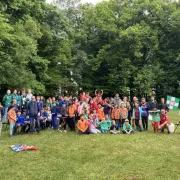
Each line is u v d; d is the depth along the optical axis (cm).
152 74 2853
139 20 3080
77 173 684
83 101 1456
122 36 2748
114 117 1364
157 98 3272
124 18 2992
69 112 1304
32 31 1895
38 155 841
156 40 2944
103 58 3008
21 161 780
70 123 1309
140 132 1274
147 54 3105
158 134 1213
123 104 1429
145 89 2836
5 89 2022
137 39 2762
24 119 1237
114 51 2988
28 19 1961
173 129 1235
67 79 2752
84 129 1215
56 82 2562
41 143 1001
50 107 1416
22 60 1802
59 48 2547
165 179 646
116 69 3103
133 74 2989
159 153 863
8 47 1727
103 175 670
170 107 1986
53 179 645
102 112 1420
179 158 812
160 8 3050
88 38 3144
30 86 1917
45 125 1334
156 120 1267
